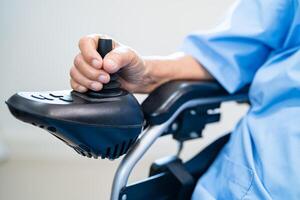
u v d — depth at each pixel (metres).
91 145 0.29
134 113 0.32
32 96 0.28
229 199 0.40
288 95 0.42
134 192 0.38
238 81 0.47
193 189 0.43
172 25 0.87
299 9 0.42
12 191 0.88
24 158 0.90
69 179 0.92
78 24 0.83
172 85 0.40
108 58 0.31
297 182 0.35
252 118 0.45
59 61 0.85
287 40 0.45
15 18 0.81
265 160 0.39
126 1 0.84
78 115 0.27
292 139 0.38
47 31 0.83
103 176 0.93
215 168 0.45
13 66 0.84
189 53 0.50
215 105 0.46
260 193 0.37
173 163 0.44
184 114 0.42
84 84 0.31
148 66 0.41
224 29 0.49
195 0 0.86
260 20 0.46
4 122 0.87
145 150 0.36
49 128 0.27
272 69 0.44
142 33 0.86
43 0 0.81
